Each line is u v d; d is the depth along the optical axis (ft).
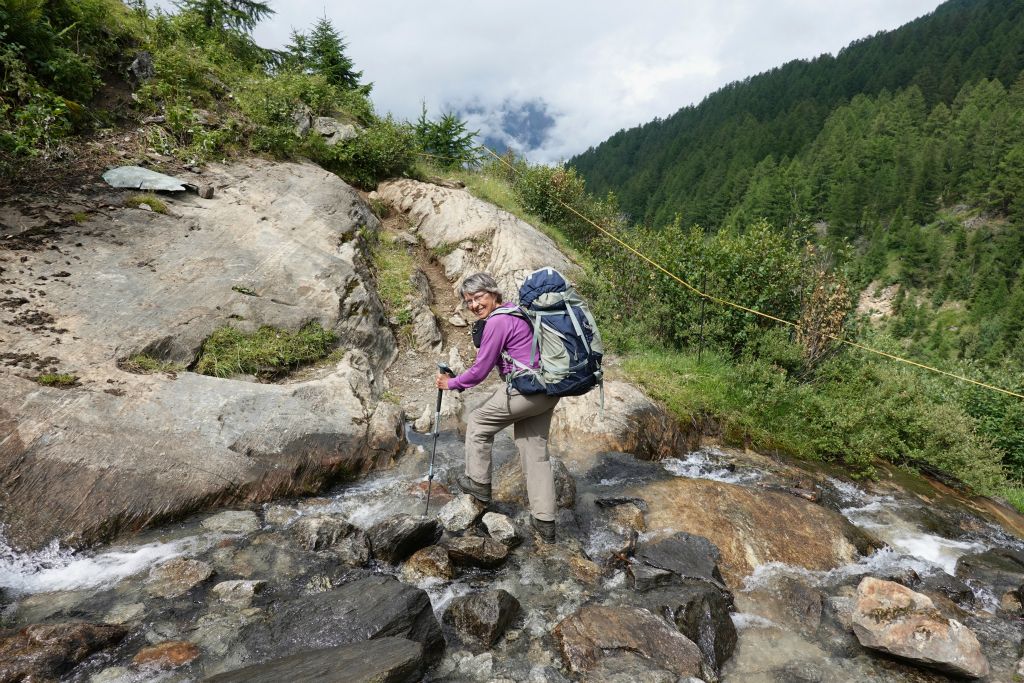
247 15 41.86
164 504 11.53
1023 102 463.42
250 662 8.03
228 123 29.35
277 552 10.93
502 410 11.89
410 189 34.63
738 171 517.14
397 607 9.11
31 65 23.94
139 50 29.27
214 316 17.80
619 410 19.21
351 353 19.53
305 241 23.80
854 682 9.69
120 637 8.37
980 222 374.22
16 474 10.90
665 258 27.63
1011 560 15.07
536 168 45.62
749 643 10.68
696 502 14.80
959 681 9.86
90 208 20.49
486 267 29.45
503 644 9.48
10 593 9.26
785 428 21.43
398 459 16.14
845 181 443.73
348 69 47.83
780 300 26.23
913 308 315.58
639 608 10.43
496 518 12.43
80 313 15.72
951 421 23.48
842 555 13.89
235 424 14.15
